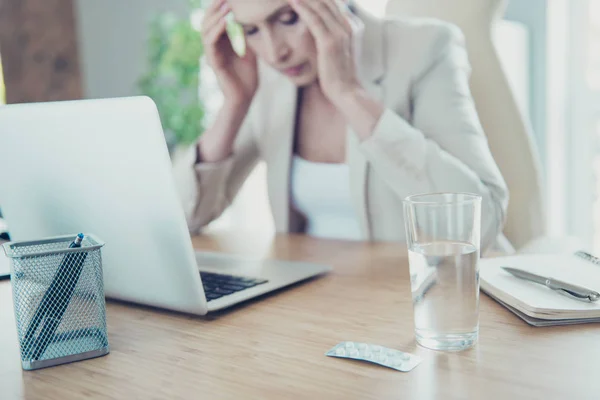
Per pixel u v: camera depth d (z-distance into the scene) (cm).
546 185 226
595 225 233
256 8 155
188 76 243
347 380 59
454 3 147
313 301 86
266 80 162
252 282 92
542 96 219
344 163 157
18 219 89
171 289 78
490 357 63
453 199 68
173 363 66
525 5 217
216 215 167
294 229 170
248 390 58
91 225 80
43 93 250
